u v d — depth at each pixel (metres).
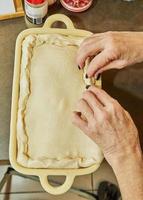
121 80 0.84
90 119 0.70
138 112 0.84
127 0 0.90
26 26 0.87
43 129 0.76
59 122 0.76
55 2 0.88
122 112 0.69
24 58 0.80
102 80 0.84
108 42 0.75
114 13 0.90
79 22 0.88
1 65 0.83
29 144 0.75
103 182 1.05
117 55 0.75
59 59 0.80
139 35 0.77
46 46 0.81
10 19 0.87
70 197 1.13
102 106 0.70
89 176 1.04
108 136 0.69
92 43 0.76
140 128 0.84
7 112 0.80
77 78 0.80
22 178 1.11
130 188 0.68
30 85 0.78
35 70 0.79
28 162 0.73
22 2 0.87
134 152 0.69
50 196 1.13
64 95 0.78
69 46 0.82
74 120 0.72
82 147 0.76
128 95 0.84
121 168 0.69
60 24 0.86
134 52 0.75
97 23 0.89
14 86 0.77
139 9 0.91
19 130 0.75
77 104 0.73
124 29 0.89
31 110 0.76
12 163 0.73
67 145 0.75
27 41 0.81
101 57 0.75
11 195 1.12
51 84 0.79
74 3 0.88
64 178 0.88
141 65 0.85
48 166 0.74
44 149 0.75
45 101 0.77
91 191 1.07
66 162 0.74
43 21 0.87
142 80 0.85
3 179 1.04
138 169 0.69
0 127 0.78
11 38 0.86
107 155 0.71
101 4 0.90
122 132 0.69
